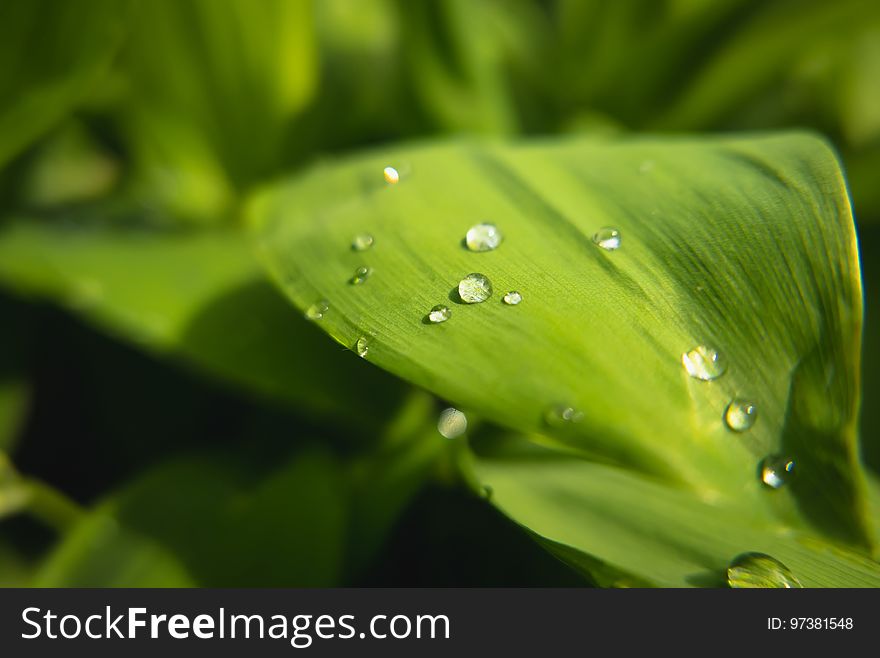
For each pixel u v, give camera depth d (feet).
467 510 0.95
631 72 1.25
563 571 0.92
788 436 0.78
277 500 0.90
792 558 0.79
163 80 1.00
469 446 0.89
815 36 1.16
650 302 0.80
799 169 0.82
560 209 0.84
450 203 0.85
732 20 1.18
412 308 0.80
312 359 0.91
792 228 0.80
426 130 1.08
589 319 0.80
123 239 0.97
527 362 0.79
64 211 1.00
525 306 0.80
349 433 0.94
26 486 0.93
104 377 1.01
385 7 1.18
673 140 0.87
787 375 0.79
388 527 0.89
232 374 0.89
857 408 0.78
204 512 0.90
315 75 1.00
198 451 0.94
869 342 1.01
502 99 1.14
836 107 1.25
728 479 0.78
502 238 0.83
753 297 0.80
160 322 0.90
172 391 1.01
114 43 0.96
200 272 0.94
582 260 0.81
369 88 1.10
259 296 0.93
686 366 0.79
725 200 0.82
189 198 1.03
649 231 0.82
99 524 0.89
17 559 0.96
